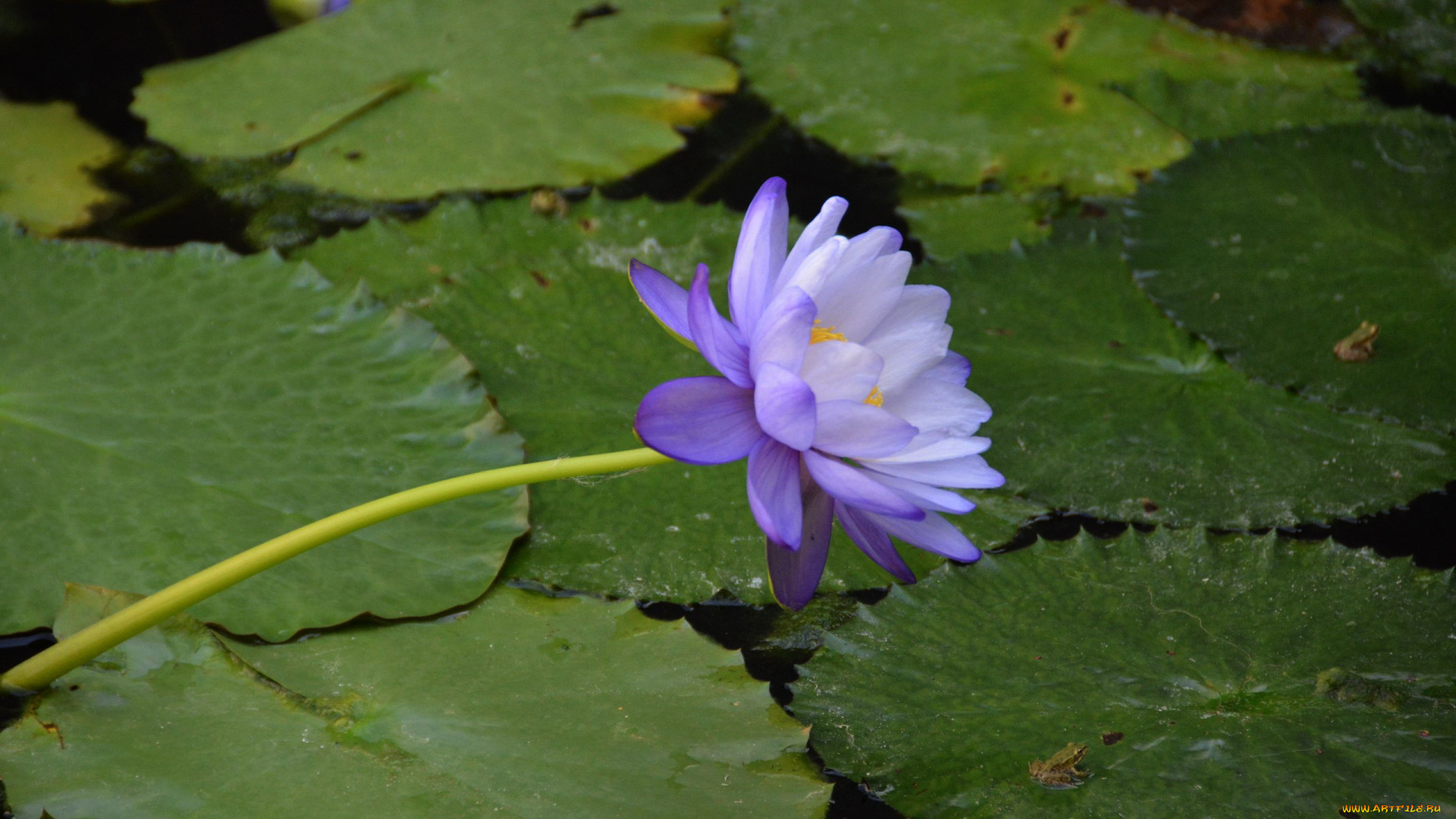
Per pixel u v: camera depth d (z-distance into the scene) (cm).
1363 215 293
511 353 283
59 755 264
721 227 293
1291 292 288
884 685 269
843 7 365
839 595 274
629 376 283
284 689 267
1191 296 288
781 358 261
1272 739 267
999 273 291
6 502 271
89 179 294
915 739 267
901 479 264
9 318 278
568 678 269
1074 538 276
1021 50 348
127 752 264
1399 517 278
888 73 336
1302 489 278
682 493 277
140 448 274
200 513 272
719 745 266
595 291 288
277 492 273
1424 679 269
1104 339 286
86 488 272
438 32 335
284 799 263
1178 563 275
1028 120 320
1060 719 268
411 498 264
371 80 312
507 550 273
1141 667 270
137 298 281
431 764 265
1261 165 297
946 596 273
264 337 280
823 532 265
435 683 268
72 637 265
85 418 275
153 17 349
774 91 327
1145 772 266
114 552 270
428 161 297
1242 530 277
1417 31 371
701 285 260
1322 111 330
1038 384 283
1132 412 282
